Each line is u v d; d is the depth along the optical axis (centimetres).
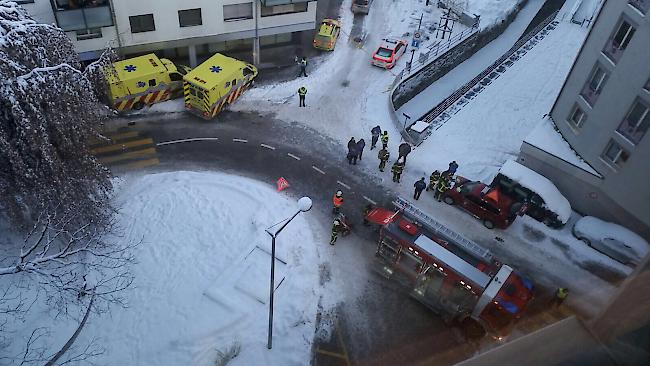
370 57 3400
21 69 1770
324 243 2270
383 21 3716
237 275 2083
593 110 2278
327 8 3784
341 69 3294
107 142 2661
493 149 2836
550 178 2527
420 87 3444
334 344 1931
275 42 3422
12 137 1850
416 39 3456
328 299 2067
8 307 1927
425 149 2798
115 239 2184
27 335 1866
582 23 3950
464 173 2675
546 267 2266
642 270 805
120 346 1859
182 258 2131
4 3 1852
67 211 1983
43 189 1941
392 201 2508
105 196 2231
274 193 2472
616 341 662
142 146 2666
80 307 1950
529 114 3094
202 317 1942
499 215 2333
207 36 3009
